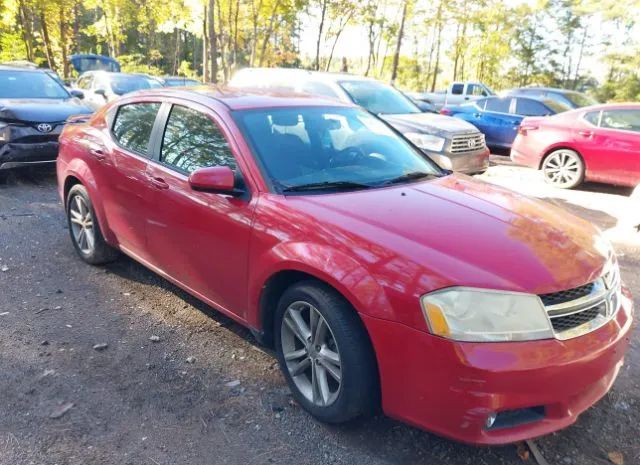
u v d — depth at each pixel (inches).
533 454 109.4
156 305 170.6
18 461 103.7
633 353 151.0
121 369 135.5
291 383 123.1
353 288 103.0
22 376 130.7
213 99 151.3
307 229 114.5
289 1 938.7
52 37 1330.0
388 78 1857.8
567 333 99.2
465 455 109.1
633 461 109.3
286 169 133.3
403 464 106.5
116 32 1374.3
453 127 337.4
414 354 97.0
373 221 112.2
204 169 124.5
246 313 132.4
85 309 166.4
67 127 217.6
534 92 521.0
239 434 113.9
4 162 306.8
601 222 291.3
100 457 105.8
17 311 163.2
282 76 391.5
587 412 123.7
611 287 110.6
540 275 99.7
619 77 1599.4
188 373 134.7
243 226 126.7
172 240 150.6
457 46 1569.9
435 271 97.7
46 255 208.8
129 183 164.7
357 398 107.3
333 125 156.1
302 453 108.8
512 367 92.3
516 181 397.7
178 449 108.8
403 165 152.9
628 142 342.3
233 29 949.8
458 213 120.4
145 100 174.2
